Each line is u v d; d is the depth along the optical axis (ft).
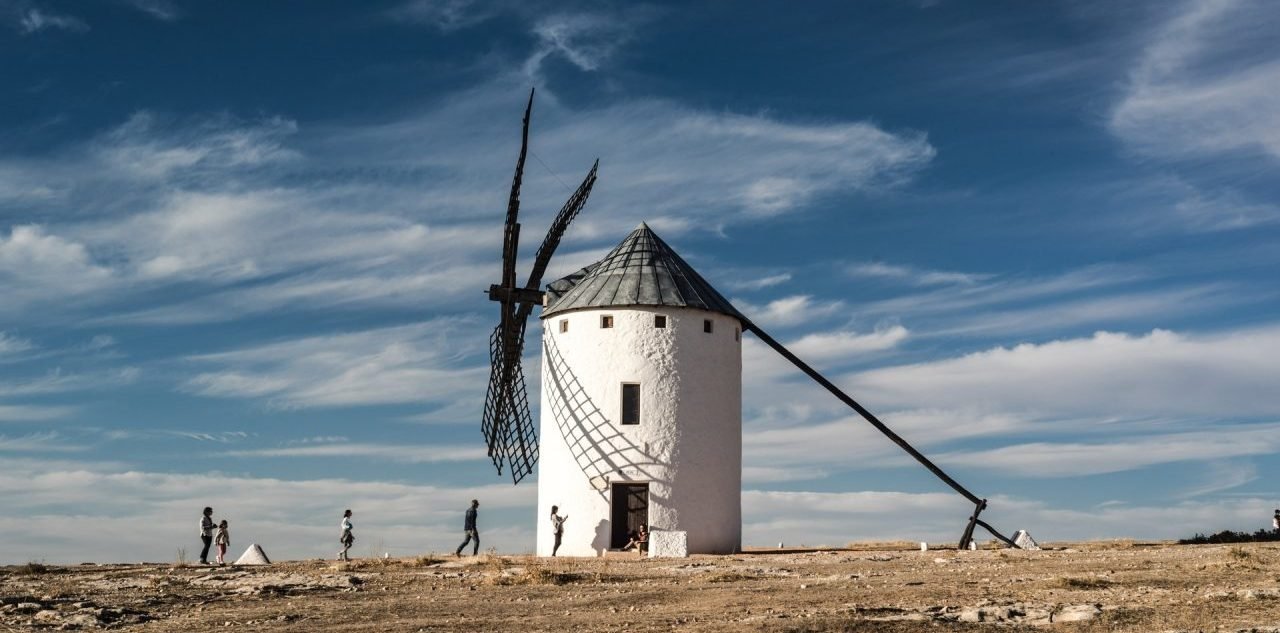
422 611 69.15
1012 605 63.41
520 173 136.46
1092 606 61.67
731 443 129.90
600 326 127.54
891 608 63.98
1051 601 65.26
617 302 127.34
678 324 127.65
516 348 138.82
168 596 77.25
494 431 138.62
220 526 114.32
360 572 93.40
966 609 61.98
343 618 66.69
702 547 124.88
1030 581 76.02
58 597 76.33
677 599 71.77
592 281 131.13
